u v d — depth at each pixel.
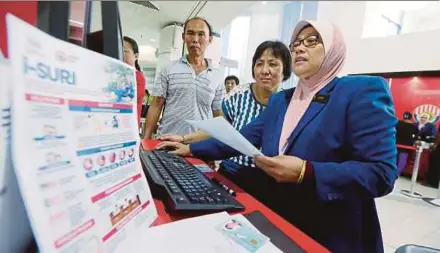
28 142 0.21
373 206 0.65
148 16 3.37
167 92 1.76
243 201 0.56
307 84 0.73
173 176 0.62
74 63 0.26
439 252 0.61
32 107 0.21
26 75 0.21
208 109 1.83
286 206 0.69
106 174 0.30
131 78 0.37
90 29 0.40
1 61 0.23
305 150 0.65
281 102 0.84
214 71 1.86
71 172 0.25
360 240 0.61
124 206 0.33
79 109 0.27
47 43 0.23
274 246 0.38
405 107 1.63
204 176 0.69
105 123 0.31
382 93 0.59
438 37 1.55
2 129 0.23
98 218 0.28
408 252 0.60
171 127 1.73
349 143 0.61
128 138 0.36
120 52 0.41
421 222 1.17
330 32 0.65
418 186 1.42
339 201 0.61
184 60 1.74
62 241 0.23
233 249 0.35
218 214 0.46
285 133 0.73
